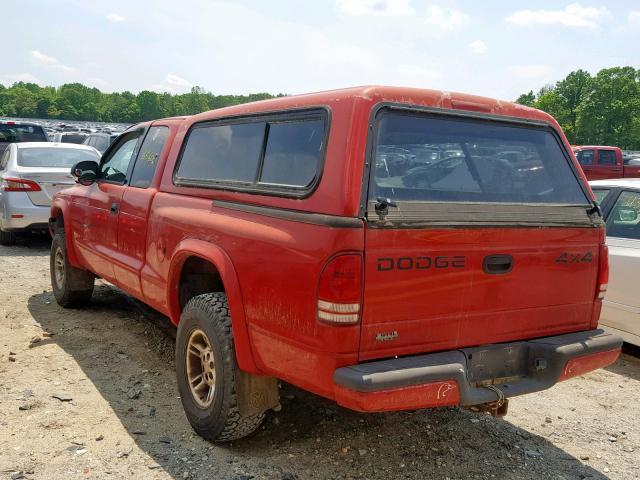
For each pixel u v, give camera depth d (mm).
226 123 4031
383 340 2889
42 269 8625
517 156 3545
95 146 20141
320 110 3166
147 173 4875
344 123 2971
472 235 3111
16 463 3393
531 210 3400
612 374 5359
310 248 2889
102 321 6156
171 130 4758
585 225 3604
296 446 3729
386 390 2750
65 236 6258
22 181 9711
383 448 3758
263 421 3781
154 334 5816
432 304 3016
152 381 4691
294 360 3023
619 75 107750
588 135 110062
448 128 3281
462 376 2961
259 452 3639
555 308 3514
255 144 3639
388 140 3043
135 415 4082
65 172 9938
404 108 3117
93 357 5156
